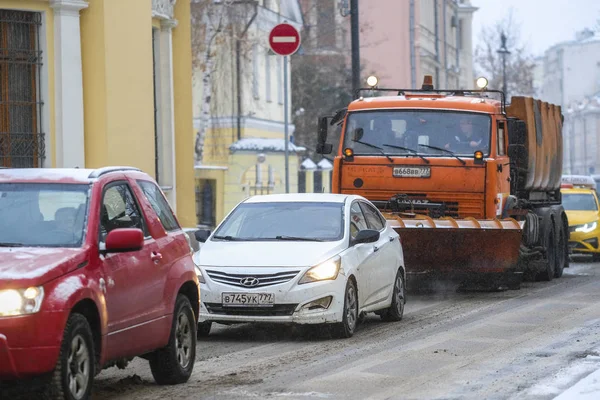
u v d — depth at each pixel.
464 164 44.88
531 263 52.03
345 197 35.78
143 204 23.88
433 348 29.44
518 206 50.09
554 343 29.81
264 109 115.56
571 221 69.75
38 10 46.28
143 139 49.56
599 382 23.20
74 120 47.31
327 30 150.88
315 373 25.58
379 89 47.91
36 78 46.56
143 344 22.67
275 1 118.56
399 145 45.50
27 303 19.19
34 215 21.75
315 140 139.38
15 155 46.03
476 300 43.16
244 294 31.36
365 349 29.62
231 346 30.92
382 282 35.28
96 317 20.78
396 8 170.25
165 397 22.66
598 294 45.34
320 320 31.38
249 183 100.19
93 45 47.72
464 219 44.34
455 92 48.62
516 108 52.31
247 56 107.44
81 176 22.50
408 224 44.28
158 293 23.34
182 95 56.19
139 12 49.34
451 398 21.98
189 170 56.50
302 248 32.41
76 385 20.09
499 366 26.00
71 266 20.30
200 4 100.50
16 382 19.56
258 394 22.84
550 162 58.12
